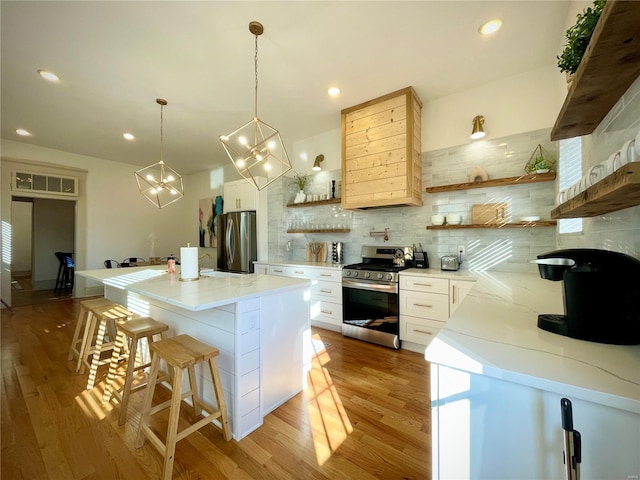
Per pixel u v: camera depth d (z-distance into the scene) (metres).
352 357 2.72
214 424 1.76
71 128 3.90
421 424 1.75
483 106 2.85
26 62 2.40
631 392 0.56
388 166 3.02
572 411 0.61
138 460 1.46
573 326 0.86
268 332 1.85
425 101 3.19
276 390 1.91
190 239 6.75
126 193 5.83
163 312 2.21
